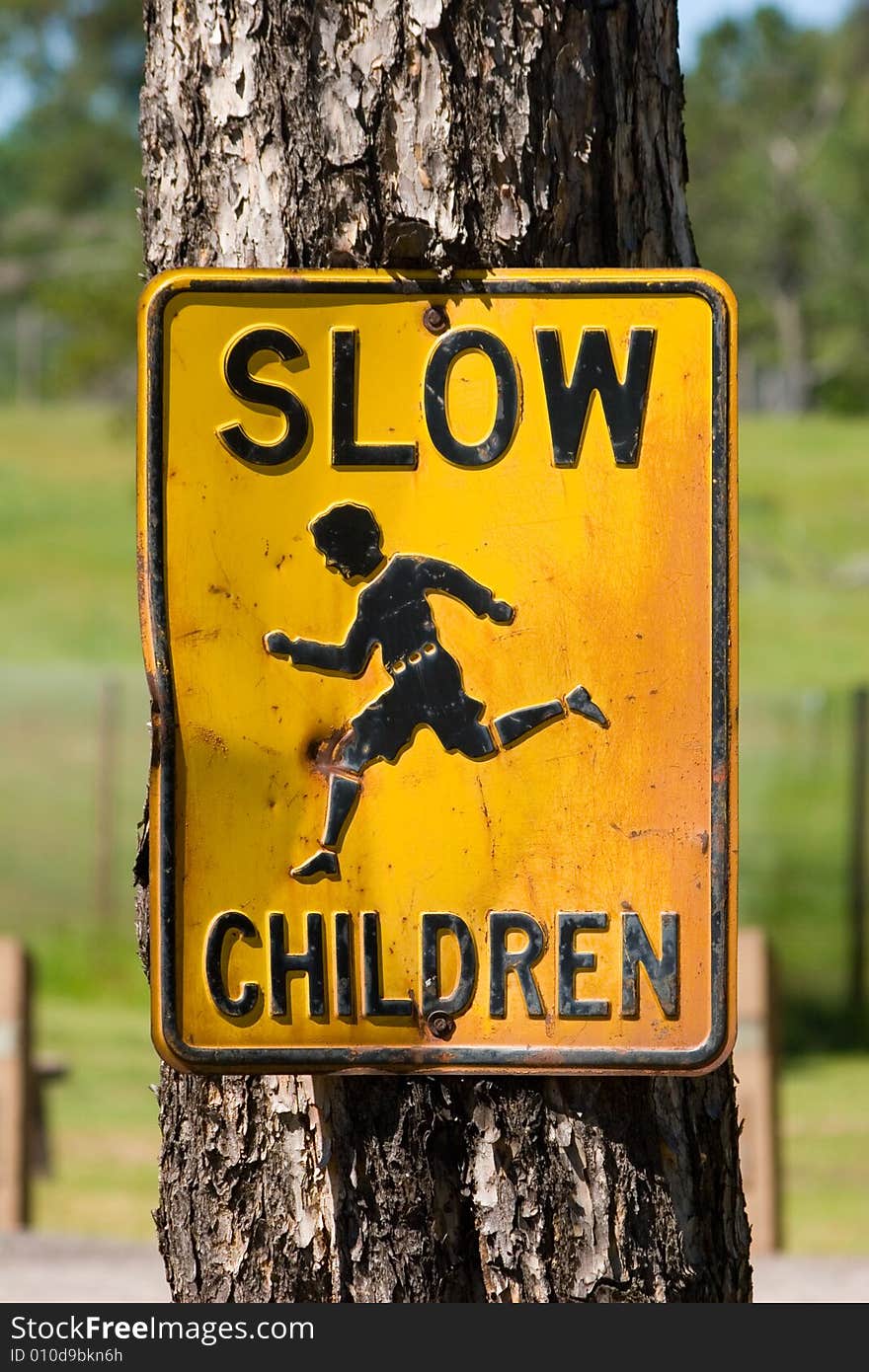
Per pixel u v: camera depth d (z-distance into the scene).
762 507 115.19
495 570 7.70
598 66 8.18
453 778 7.73
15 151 167.62
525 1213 8.00
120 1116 30.75
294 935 7.72
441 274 7.68
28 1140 23.73
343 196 7.97
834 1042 40.19
